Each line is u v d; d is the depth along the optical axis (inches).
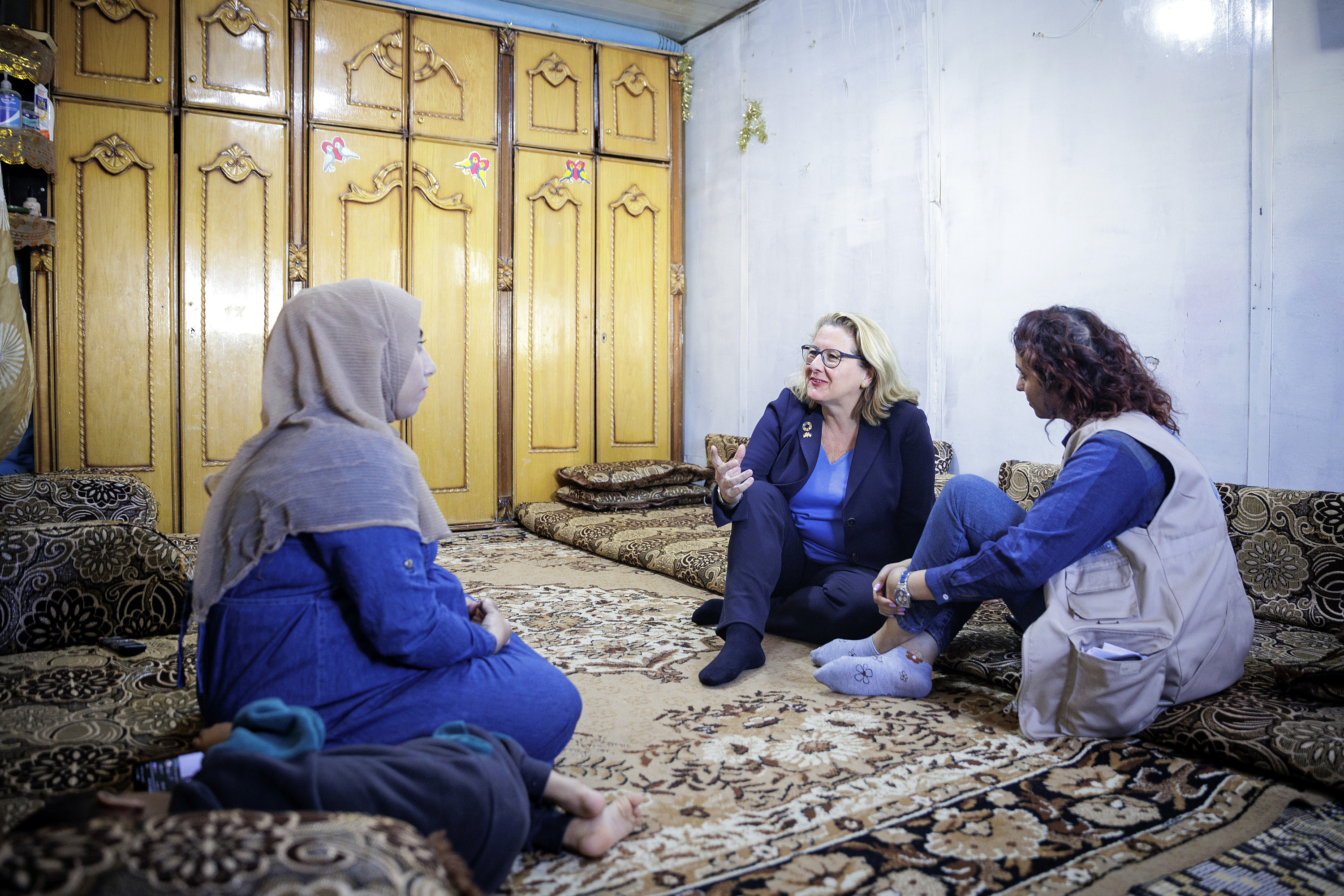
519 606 133.7
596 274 236.5
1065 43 144.9
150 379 191.0
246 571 56.4
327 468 57.1
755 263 222.5
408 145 211.8
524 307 227.5
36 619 90.2
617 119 237.3
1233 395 123.7
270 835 35.7
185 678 67.7
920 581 86.3
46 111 157.4
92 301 185.3
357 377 61.8
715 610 119.3
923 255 173.5
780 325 215.0
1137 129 134.6
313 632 57.8
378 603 56.6
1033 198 151.3
